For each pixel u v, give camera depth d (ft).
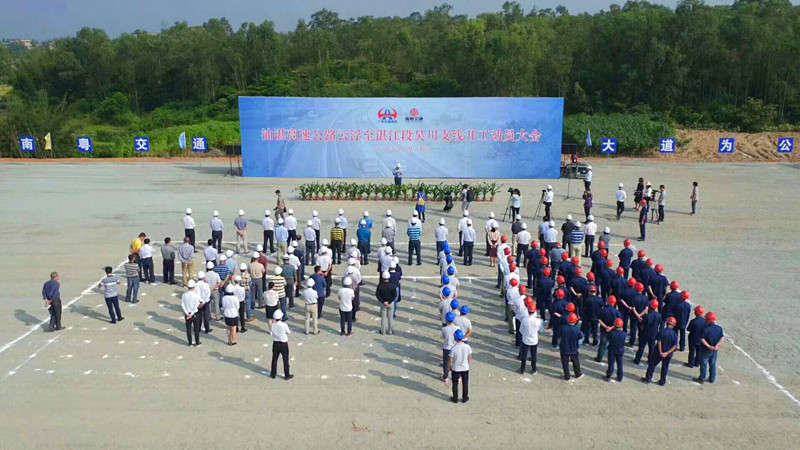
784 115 212.43
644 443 38.63
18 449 37.78
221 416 41.57
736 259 77.00
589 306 52.60
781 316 58.75
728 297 63.72
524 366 47.75
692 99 222.48
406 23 345.51
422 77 255.50
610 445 38.42
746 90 217.77
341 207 106.83
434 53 267.18
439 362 49.78
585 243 78.23
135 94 299.58
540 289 56.34
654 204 98.12
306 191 112.47
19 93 304.50
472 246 74.38
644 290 56.49
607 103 226.99
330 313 60.13
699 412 42.32
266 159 136.87
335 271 72.59
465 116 134.51
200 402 43.34
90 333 55.06
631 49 219.61
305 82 268.41
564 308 51.16
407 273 72.08
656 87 220.02
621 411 42.42
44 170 151.84
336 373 47.70
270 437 39.22
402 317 58.95
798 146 180.14
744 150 178.60
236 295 53.78
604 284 60.13
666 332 45.03
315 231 77.30
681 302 51.34
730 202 111.24
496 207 107.24
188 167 157.17
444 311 51.47
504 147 135.54
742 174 143.02
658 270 57.00
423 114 134.51
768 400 43.93
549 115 133.80
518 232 75.25
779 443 38.70
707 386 45.98
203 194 118.01
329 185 113.09
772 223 95.66
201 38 291.99
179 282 68.90
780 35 204.33
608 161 166.61
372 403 43.32
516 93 224.74
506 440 38.91
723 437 39.34
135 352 51.24
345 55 298.35
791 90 209.05
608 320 48.29
